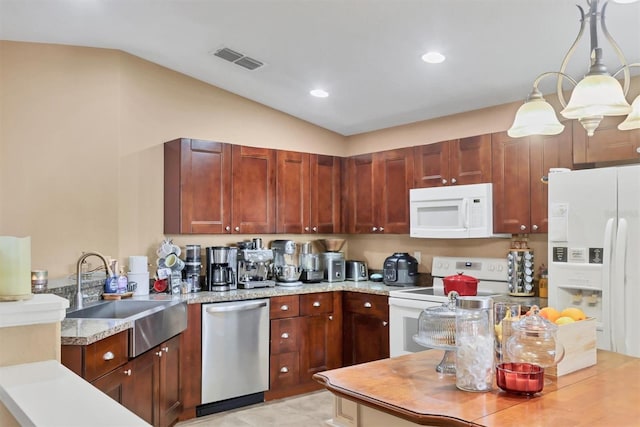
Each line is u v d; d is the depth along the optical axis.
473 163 3.85
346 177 4.92
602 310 2.73
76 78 3.62
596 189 2.81
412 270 4.33
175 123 4.10
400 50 3.25
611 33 2.69
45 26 3.29
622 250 2.65
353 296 4.29
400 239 4.76
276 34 3.24
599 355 2.08
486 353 1.59
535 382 1.51
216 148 4.04
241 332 3.77
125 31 3.38
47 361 1.33
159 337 2.93
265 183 4.34
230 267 4.02
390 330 3.89
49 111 3.54
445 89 3.79
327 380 1.71
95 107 3.66
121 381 2.48
